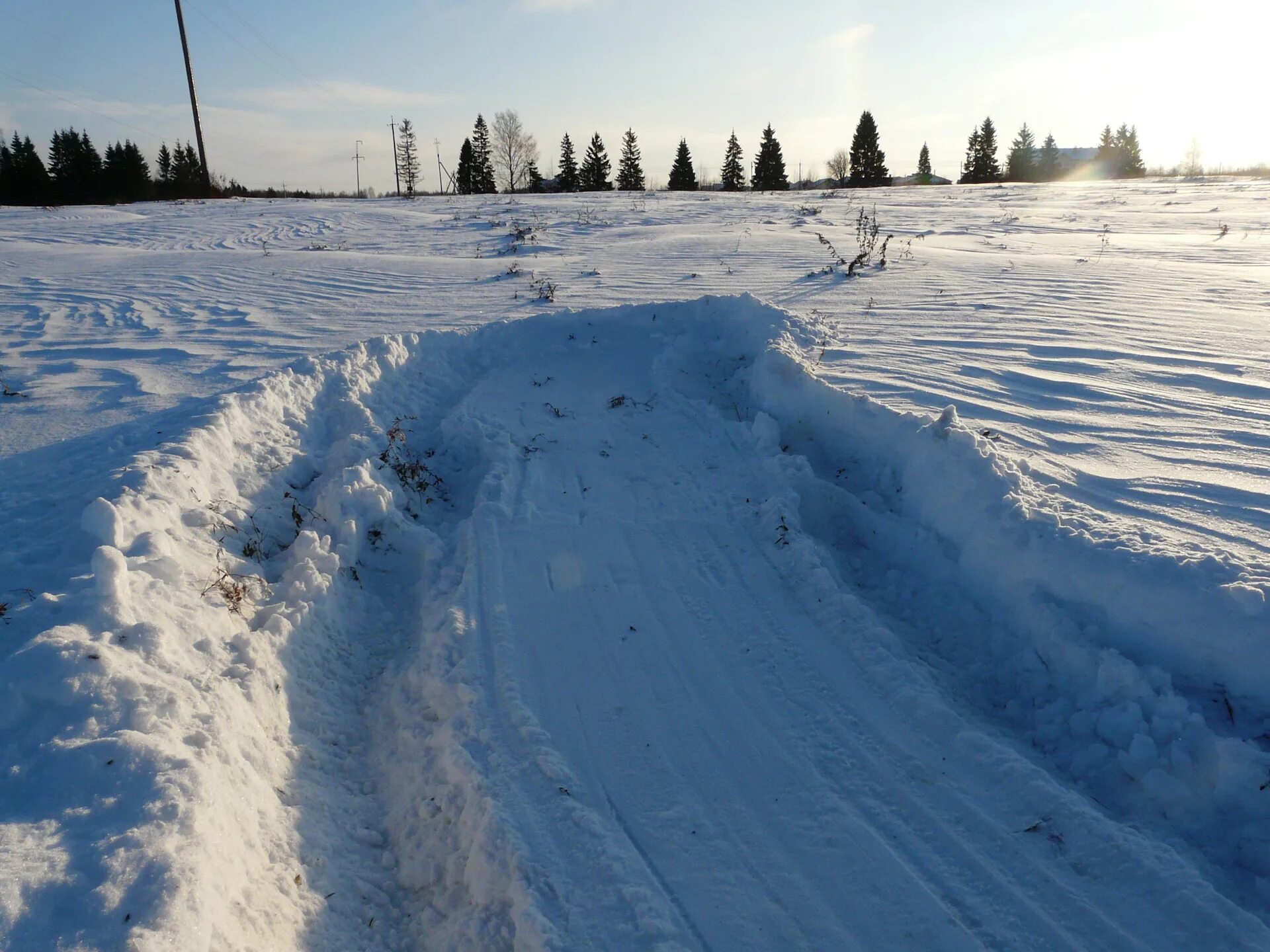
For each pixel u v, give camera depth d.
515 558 5.31
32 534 4.60
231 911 2.80
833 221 20.05
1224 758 3.16
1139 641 3.79
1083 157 87.44
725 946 2.87
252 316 10.30
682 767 3.69
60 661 3.33
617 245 15.88
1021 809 3.31
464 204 28.20
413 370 7.92
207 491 5.27
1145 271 11.29
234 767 3.37
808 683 4.15
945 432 5.33
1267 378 6.46
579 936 2.91
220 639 4.09
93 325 10.18
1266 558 3.85
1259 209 22.25
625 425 7.30
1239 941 2.68
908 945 2.85
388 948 3.13
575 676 4.28
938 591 4.82
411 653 4.66
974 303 9.49
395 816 3.66
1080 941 2.79
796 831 3.33
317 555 5.05
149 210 27.08
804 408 6.81
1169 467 5.00
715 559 5.27
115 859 2.63
